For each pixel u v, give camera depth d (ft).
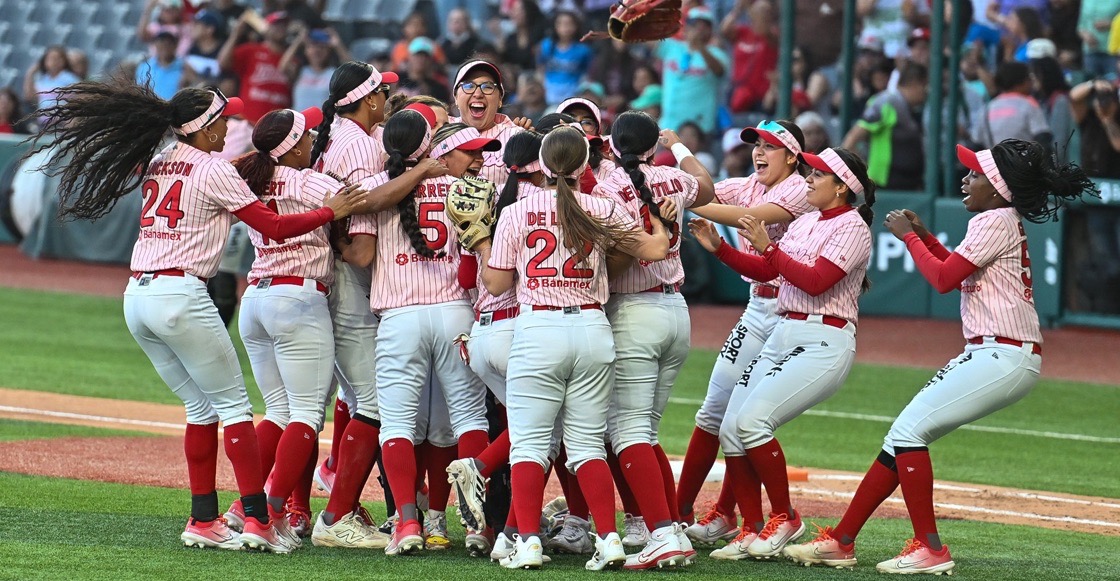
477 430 69.41
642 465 65.87
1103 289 178.70
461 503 68.28
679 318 68.59
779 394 69.36
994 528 83.05
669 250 68.08
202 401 67.05
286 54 210.79
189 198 65.21
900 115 183.52
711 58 193.98
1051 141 171.73
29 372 132.46
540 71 208.85
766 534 69.56
